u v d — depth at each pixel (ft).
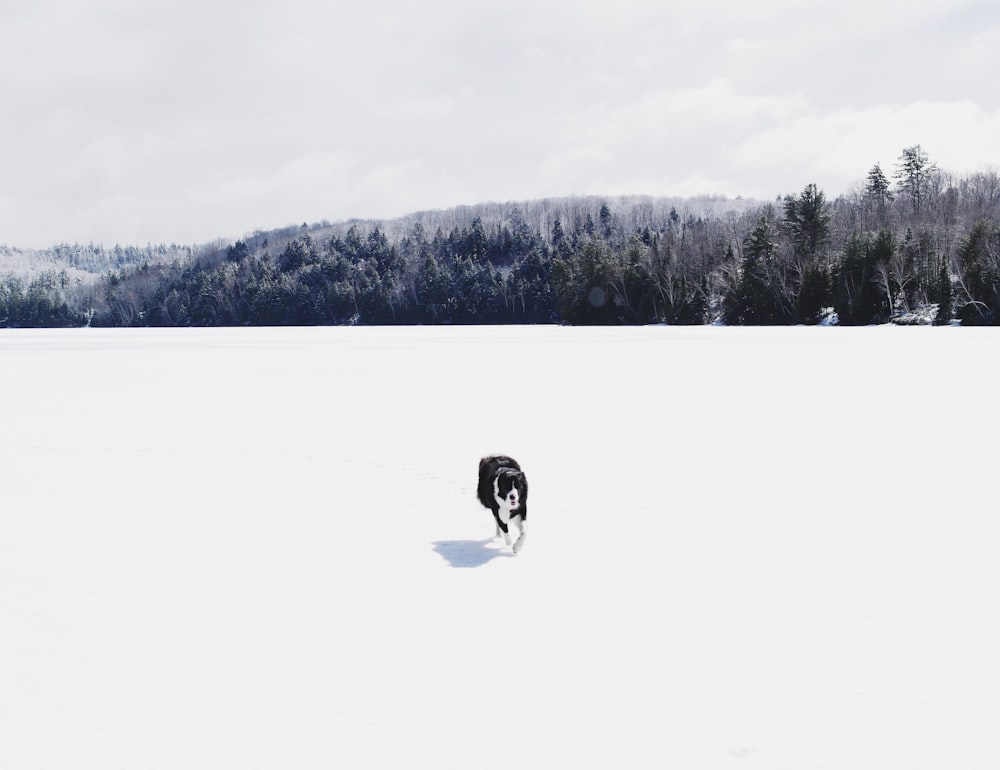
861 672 15.49
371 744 13.17
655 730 13.46
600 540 25.38
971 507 27.99
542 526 27.32
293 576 22.52
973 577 20.77
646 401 61.82
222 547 25.55
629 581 21.35
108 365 121.19
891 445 40.57
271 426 53.16
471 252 606.55
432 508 30.45
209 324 577.84
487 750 12.91
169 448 45.50
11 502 32.40
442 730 13.61
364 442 45.70
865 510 27.94
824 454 38.70
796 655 16.34
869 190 395.55
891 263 241.76
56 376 101.30
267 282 555.28
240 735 13.56
